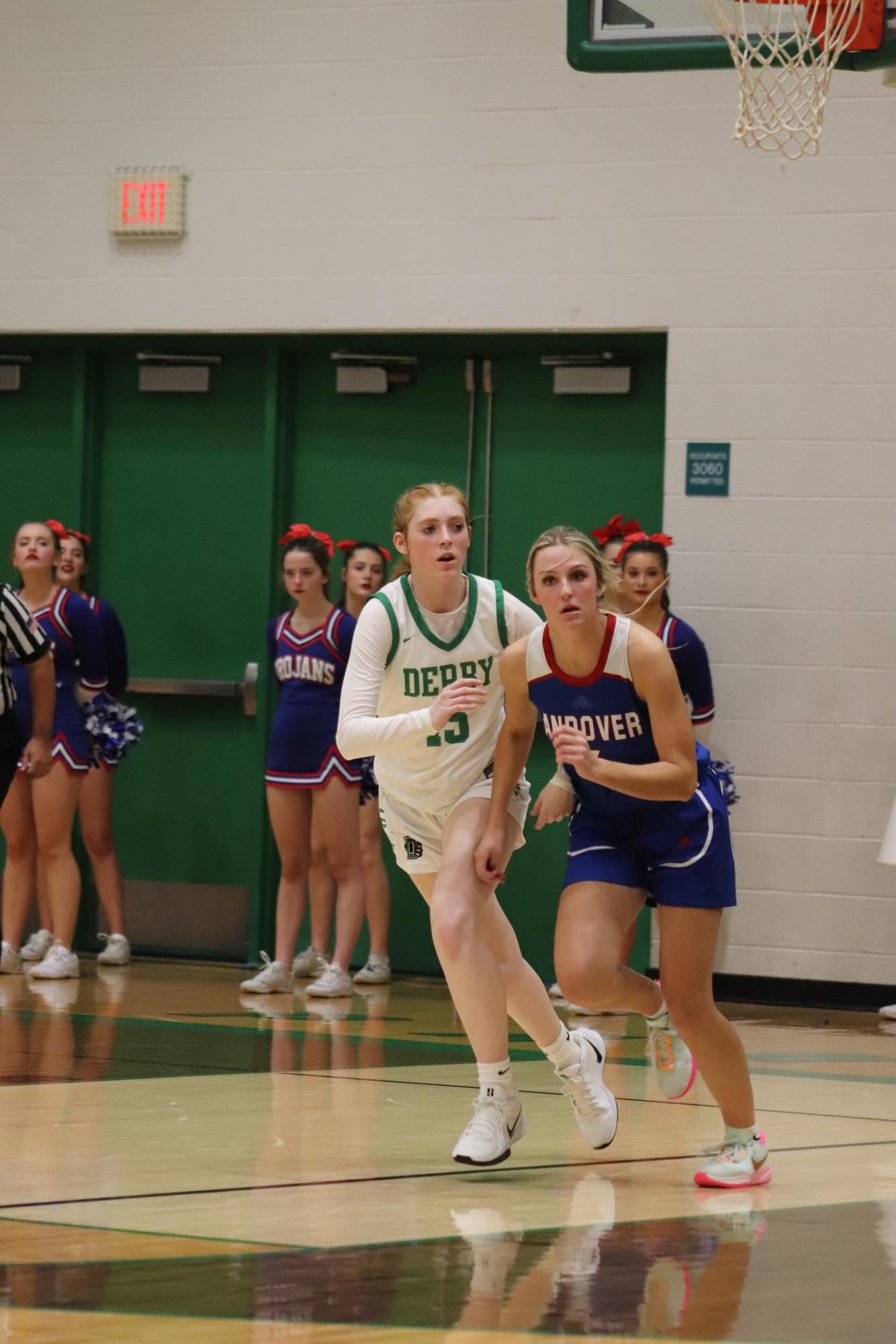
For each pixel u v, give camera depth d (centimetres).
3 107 2750
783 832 2434
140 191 2678
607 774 1077
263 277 2652
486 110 2561
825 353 2431
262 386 2742
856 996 2402
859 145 2420
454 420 2678
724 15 1812
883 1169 1188
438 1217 995
